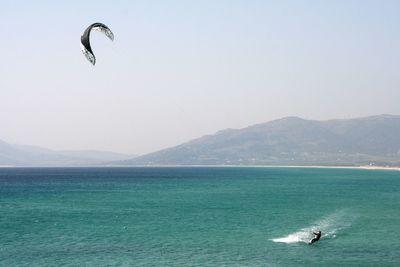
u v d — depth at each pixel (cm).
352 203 10062
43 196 12300
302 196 12194
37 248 5047
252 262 4422
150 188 16225
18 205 9744
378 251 4909
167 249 4975
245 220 7206
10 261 4462
